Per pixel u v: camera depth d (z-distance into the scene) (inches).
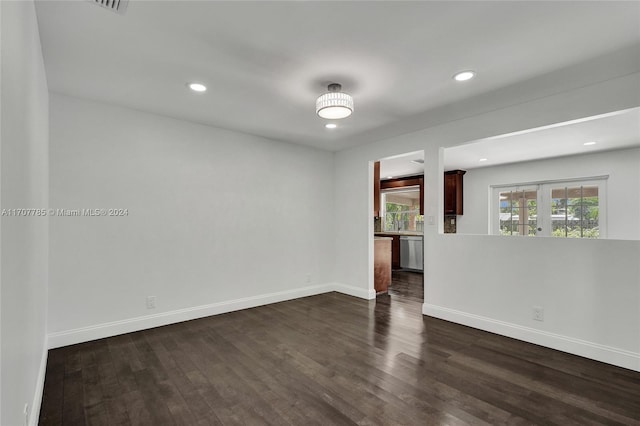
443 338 124.0
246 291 166.2
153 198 136.3
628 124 145.2
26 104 58.9
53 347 112.7
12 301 47.7
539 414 75.7
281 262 181.5
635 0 65.0
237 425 72.3
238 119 143.1
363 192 190.9
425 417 74.7
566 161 218.8
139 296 132.2
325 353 110.2
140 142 133.0
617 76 99.3
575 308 109.5
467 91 111.1
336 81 103.8
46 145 103.3
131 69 96.3
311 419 74.2
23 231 56.9
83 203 119.6
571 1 65.8
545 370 97.5
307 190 195.0
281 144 182.4
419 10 69.3
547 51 85.5
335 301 181.2
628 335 98.9
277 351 111.8
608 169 200.8
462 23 73.9
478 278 135.5
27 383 61.8
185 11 69.6
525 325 121.1
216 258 155.3
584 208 213.9
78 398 82.6
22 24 52.9
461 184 278.4
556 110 113.0
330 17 71.9
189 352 110.8
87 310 120.1
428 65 93.4
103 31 76.9
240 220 164.2
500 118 127.9
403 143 166.7
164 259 139.0
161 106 127.0
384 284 206.2
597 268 105.3
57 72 98.0
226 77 101.3
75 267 117.6
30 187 65.3
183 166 144.9
